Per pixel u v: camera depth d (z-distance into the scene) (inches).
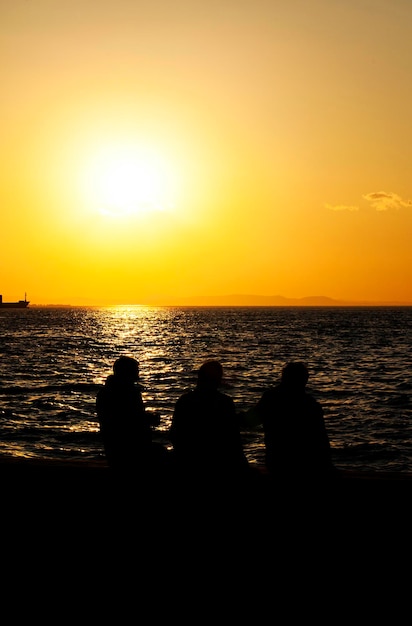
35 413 901.8
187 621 189.0
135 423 239.5
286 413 221.8
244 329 3937.0
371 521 226.1
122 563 218.1
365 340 2785.4
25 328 4254.4
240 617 190.1
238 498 221.9
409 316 7760.8
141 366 1598.2
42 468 256.1
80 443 706.2
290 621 187.5
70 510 242.8
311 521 217.8
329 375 1393.9
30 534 233.9
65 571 214.4
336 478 221.3
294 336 3112.7
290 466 218.5
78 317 7293.3
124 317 7229.3
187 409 226.4
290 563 214.5
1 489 252.5
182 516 225.8
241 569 212.5
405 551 215.8
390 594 197.2
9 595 202.7
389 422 827.4
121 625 188.1
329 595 197.8
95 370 1536.7
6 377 1371.8
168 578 209.6
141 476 236.7
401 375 1393.9
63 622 189.6
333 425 808.9
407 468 604.4
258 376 1346.0
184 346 2400.3
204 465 221.0
